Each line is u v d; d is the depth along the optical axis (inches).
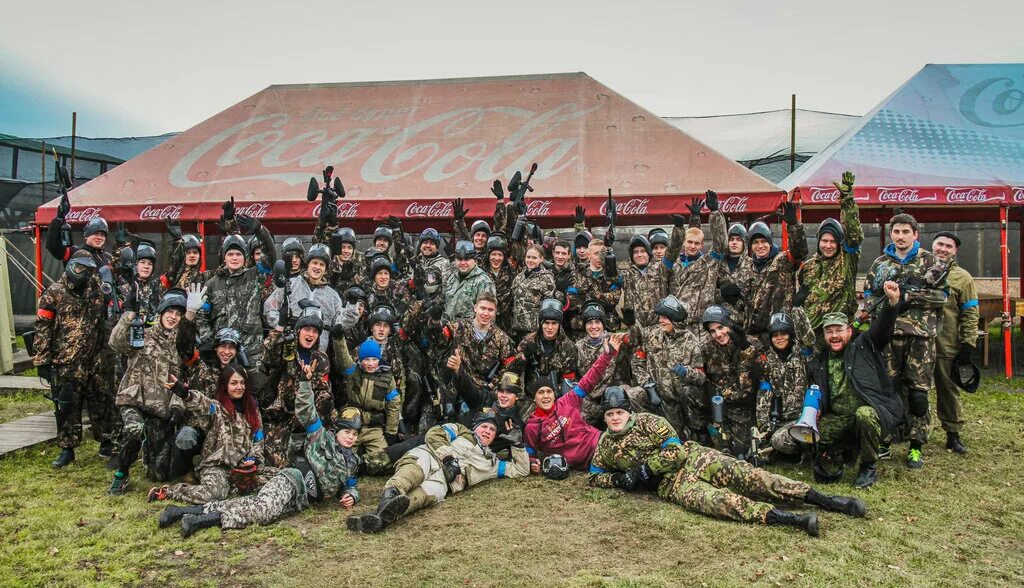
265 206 515.2
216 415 238.2
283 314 250.5
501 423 264.1
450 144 563.8
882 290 256.4
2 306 492.4
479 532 203.2
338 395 268.4
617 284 346.9
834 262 274.2
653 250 361.4
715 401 259.3
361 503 231.1
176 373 252.2
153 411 245.6
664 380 273.4
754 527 202.8
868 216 636.1
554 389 269.4
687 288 316.5
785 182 540.1
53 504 229.6
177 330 252.7
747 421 263.9
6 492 242.4
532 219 507.5
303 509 222.7
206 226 598.9
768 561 180.2
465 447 245.3
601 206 489.4
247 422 243.8
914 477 246.1
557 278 353.7
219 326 299.4
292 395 250.7
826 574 172.7
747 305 296.5
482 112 598.5
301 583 171.5
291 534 202.2
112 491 239.8
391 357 283.9
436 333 283.7
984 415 333.7
